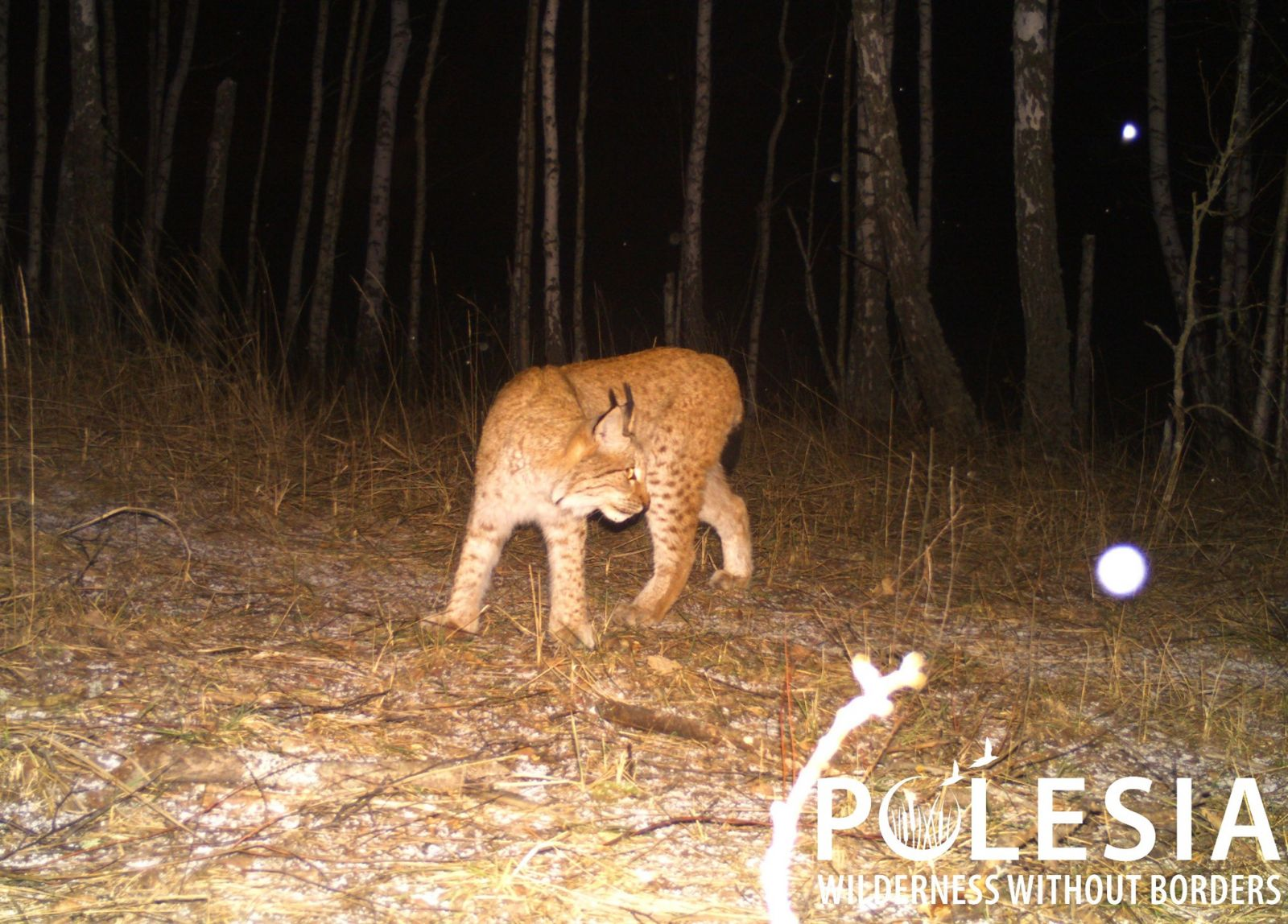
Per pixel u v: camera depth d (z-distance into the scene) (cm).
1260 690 287
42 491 337
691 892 190
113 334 429
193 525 334
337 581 311
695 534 363
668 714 250
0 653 238
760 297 759
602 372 326
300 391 498
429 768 218
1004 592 351
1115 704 274
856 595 343
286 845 192
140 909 174
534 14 666
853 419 505
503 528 293
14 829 190
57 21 1082
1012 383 589
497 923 177
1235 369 630
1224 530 421
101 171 506
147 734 218
